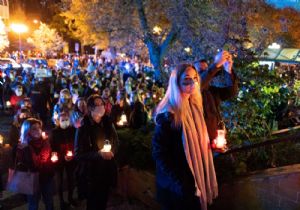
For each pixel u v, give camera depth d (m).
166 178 2.83
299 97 8.35
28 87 13.21
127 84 11.76
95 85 11.80
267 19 12.80
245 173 4.44
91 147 4.16
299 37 19.69
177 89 2.71
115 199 5.76
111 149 4.35
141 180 5.46
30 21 51.75
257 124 5.44
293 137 3.74
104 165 4.24
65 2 19.80
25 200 5.84
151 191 5.26
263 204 4.12
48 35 44.22
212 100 3.25
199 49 9.66
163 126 2.70
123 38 15.43
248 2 9.79
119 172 5.76
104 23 15.12
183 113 2.72
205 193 2.83
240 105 5.13
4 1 41.91
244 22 8.65
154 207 5.22
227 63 3.26
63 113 5.62
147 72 18.59
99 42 23.27
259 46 8.49
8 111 14.02
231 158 4.78
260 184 4.14
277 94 5.52
